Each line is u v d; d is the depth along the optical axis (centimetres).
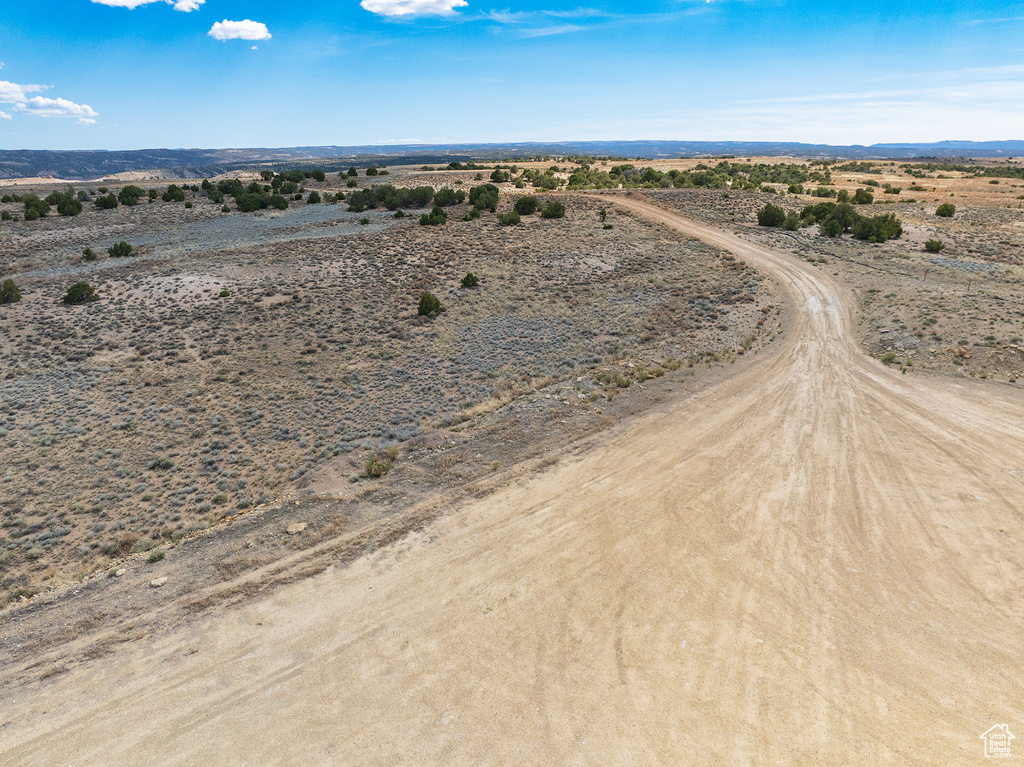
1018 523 1348
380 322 3484
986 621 1061
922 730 855
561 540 1384
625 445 1877
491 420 2125
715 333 3086
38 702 967
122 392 2581
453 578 1259
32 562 1511
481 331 3375
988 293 3250
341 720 922
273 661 1045
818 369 2520
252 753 870
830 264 4453
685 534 1388
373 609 1173
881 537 1337
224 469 1992
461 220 6400
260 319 3453
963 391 2162
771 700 923
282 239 5584
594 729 888
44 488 1888
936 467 1638
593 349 2970
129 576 1314
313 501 1602
